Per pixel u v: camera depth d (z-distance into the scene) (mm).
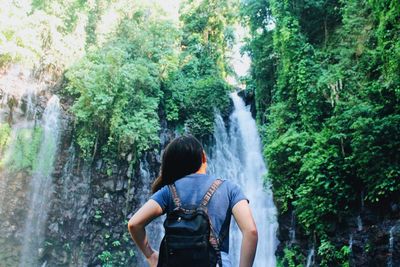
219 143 23000
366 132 11141
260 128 20203
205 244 1996
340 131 12562
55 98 19469
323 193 12742
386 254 10852
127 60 20766
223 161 22766
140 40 21922
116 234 19141
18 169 17844
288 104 16344
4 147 17672
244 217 2111
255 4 20141
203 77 25406
